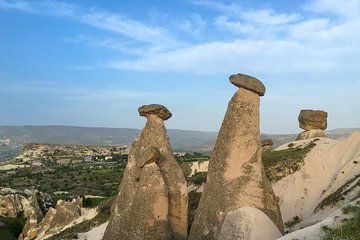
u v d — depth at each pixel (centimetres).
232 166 1941
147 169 2055
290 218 3172
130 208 2086
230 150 1953
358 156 3356
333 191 3161
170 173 2164
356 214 1634
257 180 1941
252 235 1752
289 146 4153
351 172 3209
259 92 1988
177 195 2133
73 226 3956
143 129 2336
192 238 1961
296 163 3609
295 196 3344
